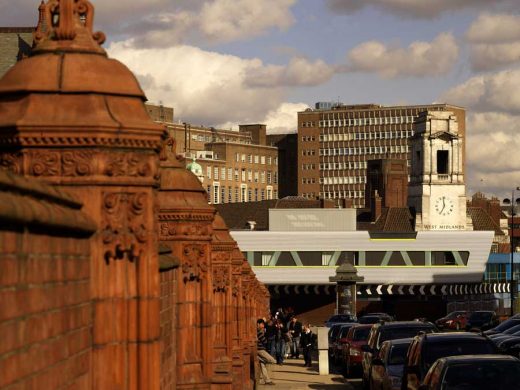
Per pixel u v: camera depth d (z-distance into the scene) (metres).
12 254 10.68
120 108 14.42
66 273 13.06
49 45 14.69
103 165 14.23
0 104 14.32
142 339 14.63
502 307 180.25
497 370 25.55
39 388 11.70
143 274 14.59
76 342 13.58
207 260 26.25
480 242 155.62
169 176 26.12
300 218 163.25
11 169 14.06
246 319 49.53
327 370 64.00
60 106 14.20
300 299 157.62
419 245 154.88
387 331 46.47
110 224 14.34
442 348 31.53
